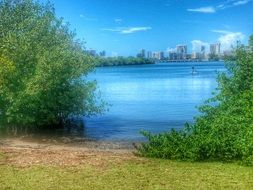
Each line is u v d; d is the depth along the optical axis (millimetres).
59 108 27141
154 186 12211
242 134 15656
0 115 25125
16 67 24750
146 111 38188
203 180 12820
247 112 16922
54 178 12969
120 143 22844
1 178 12992
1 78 23828
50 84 24828
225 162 15336
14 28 27484
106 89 68625
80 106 27562
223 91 20078
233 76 20422
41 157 15844
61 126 28172
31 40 26125
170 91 63656
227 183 12508
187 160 15508
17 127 25297
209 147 15578
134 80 96438
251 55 20562
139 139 24062
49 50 25984
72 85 27016
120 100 49750
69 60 25703
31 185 12297
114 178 12992
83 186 12195
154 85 78000
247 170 14055
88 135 25391
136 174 13461
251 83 19922
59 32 27656
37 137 24609
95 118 32469
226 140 15625
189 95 56312
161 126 29641
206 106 19531
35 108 25016
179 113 36781
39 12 28344
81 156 16109
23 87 24422
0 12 27938
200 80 91875
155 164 14859
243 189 11945
